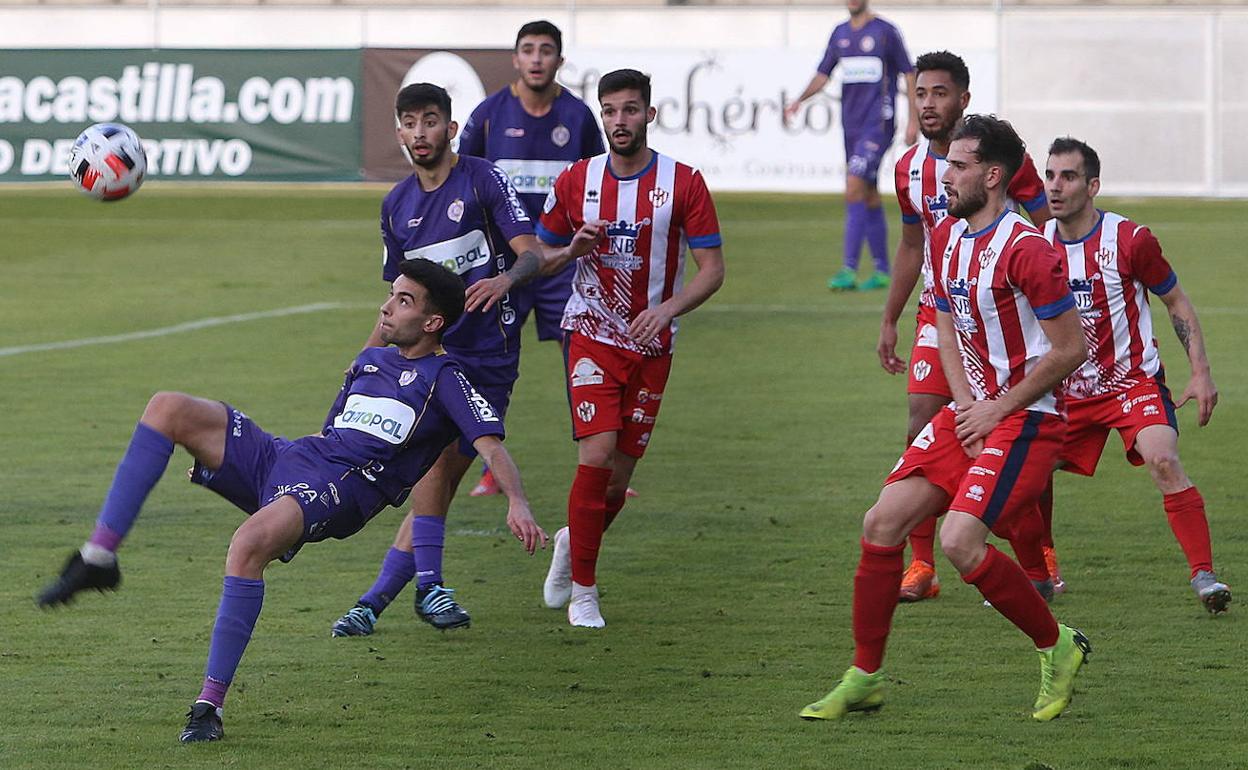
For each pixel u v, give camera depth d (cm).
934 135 2359
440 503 2144
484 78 8700
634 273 2206
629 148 2186
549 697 1828
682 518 2792
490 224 2297
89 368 4297
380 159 8806
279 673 1922
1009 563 1734
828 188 8662
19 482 3016
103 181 2411
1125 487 3052
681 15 9544
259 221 8225
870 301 5631
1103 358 2283
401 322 1814
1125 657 1989
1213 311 5341
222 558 2486
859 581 1755
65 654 1980
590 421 2186
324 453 1767
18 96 8781
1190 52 8881
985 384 1814
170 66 8794
